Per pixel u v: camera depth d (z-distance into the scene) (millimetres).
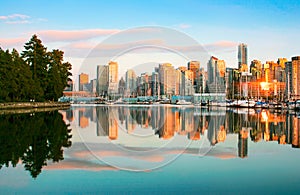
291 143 15711
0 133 18672
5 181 8898
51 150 13156
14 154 12398
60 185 8562
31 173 9672
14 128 21250
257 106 65812
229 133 19703
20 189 8266
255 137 17875
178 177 9258
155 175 9438
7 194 7918
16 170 10000
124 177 9227
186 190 8211
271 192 8094
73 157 11734
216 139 16688
